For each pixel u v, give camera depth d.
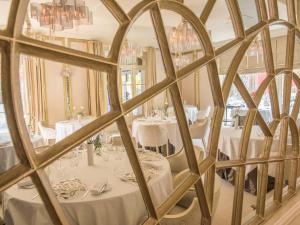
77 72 6.54
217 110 1.04
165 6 0.83
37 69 5.89
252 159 1.26
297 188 1.69
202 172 0.96
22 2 0.50
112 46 0.70
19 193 1.74
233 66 1.10
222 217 2.62
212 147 1.03
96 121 0.68
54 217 0.61
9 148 3.39
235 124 4.40
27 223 1.65
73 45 6.36
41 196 0.59
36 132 5.81
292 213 1.46
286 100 1.50
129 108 0.74
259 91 1.30
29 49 0.54
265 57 1.35
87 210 1.62
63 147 0.60
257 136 3.31
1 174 0.53
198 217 1.64
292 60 1.50
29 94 5.82
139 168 0.80
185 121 0.91
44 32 5.55
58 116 6.29
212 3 0.99
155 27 0.83
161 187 1.96
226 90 1.06
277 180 1.50
